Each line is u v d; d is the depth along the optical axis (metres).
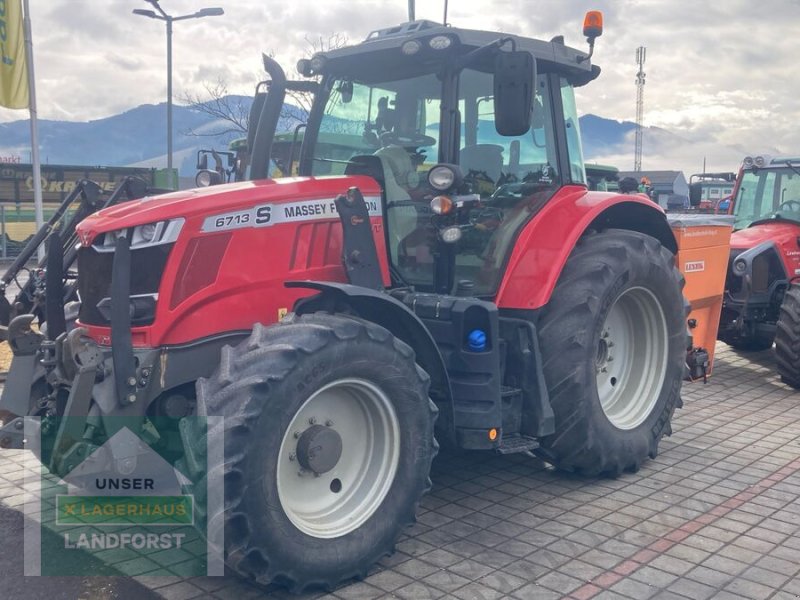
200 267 3.74
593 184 14.20
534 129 4.81
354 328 3.46
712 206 14.44
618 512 4.27
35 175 11.68
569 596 3.35
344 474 3.67
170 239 3.68
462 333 4.04
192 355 3.73
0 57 11.12
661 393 5.12
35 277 4.80
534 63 3.97
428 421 3.73
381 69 4.62
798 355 6.85
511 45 4.44
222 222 3.79
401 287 4.44
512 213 4.64
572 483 4.73
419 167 4.45
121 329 3.56
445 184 4.04
